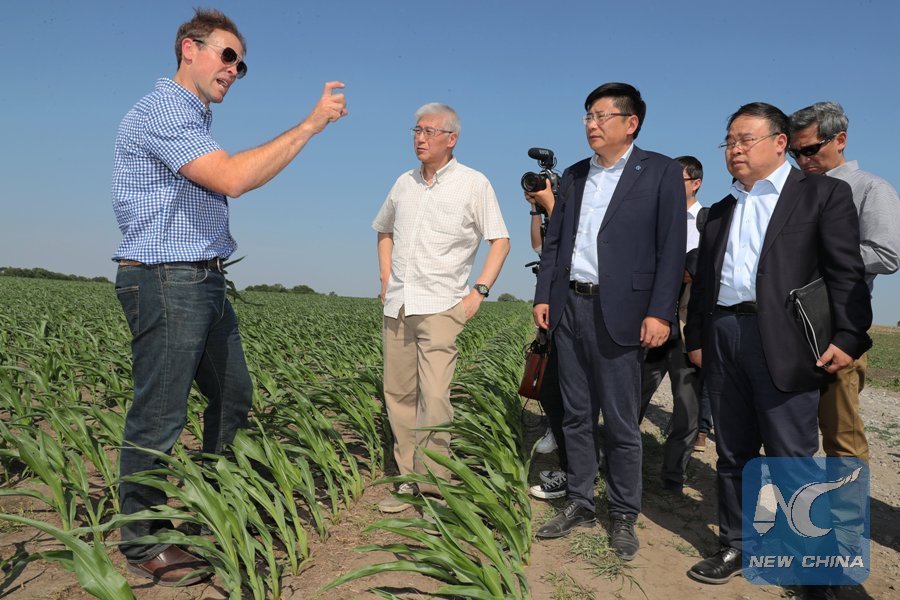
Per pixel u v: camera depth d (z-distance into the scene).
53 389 4.22
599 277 2.86
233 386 2.68
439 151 3.15
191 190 2.28
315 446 3.20
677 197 2.77
